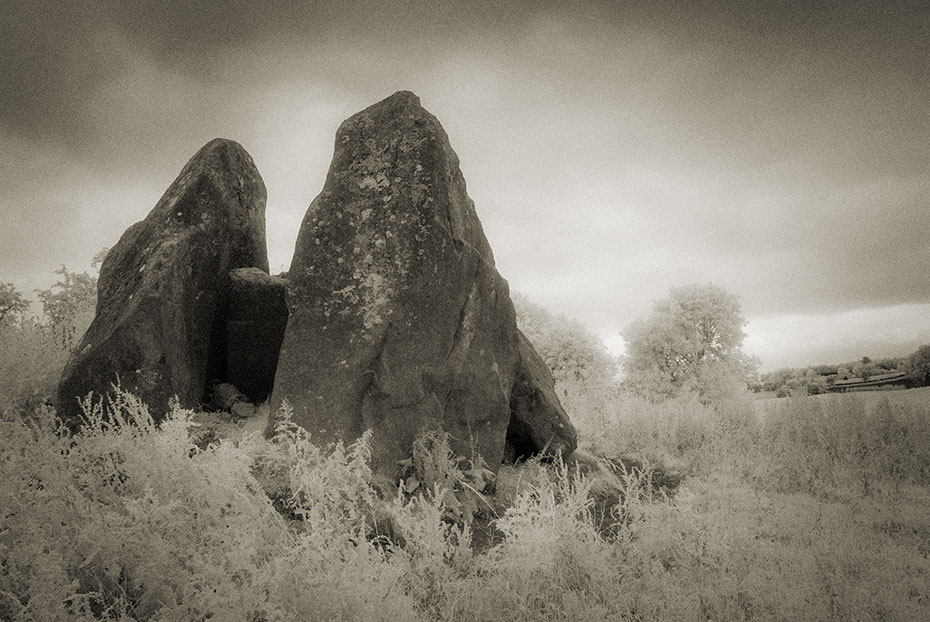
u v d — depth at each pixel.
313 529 3.68
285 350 5.66
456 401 5.94
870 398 11.17
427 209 5.97
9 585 2.77
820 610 3.62
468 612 3.61
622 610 3.70
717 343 26.64
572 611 3.59
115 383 5.50
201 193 6.50
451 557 4.37
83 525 3.37
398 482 5.28
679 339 25.77
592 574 3.93
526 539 4.12
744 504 5.64
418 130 6.22
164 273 5.82
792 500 6.02
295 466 4.64
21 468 3.67
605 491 6.12
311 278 5.84
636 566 4.24
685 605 3.65
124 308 5.73
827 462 7.09
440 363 5.81
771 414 8.86
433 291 5.86
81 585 3.12
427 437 5.54
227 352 6.61
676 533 4.67
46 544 2.96
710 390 24.09
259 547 3.55
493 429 6.19
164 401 5.59
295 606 3.10
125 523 3.41
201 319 6.27
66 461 3.97
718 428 8.48
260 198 7.57
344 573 3.24
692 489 6.31
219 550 3.30
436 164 6.07
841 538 4.79
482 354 6.20
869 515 5.61
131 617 2.86
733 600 3.82
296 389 5.50
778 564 4.30
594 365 22.58
